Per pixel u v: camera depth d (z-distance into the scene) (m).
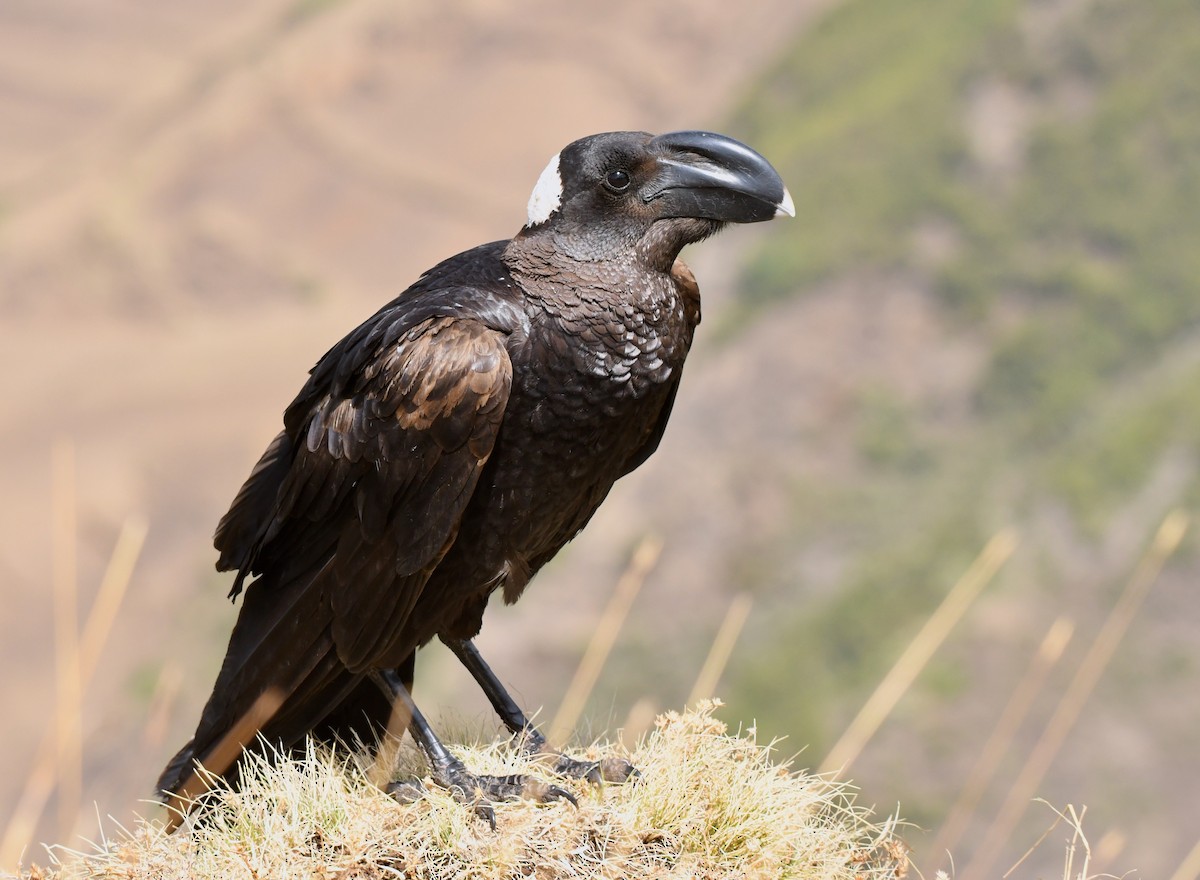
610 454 4.48
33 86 84.38
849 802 4.23
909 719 29.52
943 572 35.38
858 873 4.02
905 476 41.03
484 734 4.75
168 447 57.09
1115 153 52.22
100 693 42.88
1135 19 56.59
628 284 4.31
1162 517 35.44
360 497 4.27
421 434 4.18
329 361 4.48
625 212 4.34
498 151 76.44
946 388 44.47
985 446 41.53
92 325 67.06
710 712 4.23
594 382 4.29
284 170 75.00
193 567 49.06
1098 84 55.06
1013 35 58.66
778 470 41.53
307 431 4.42
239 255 69.56
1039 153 53.16
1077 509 36.78
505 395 4.17
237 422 59.22
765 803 3.97
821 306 47.84
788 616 35.62
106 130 80.62
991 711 29.08
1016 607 33.06
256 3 87.81
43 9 89.38
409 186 74.50
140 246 69.31
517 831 3.83
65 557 5.04
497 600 36.22
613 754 4.34
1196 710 29.03
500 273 4.40
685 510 40.22
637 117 77.50
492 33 80.94
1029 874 24.92
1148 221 49.44
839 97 62.88
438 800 3.91
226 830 3.88
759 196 4.29
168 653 44.25
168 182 73.44
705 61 78.88
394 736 4.39
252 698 4.32
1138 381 43.16
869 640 33.44
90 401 60.75
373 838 3.78
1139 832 26.38
